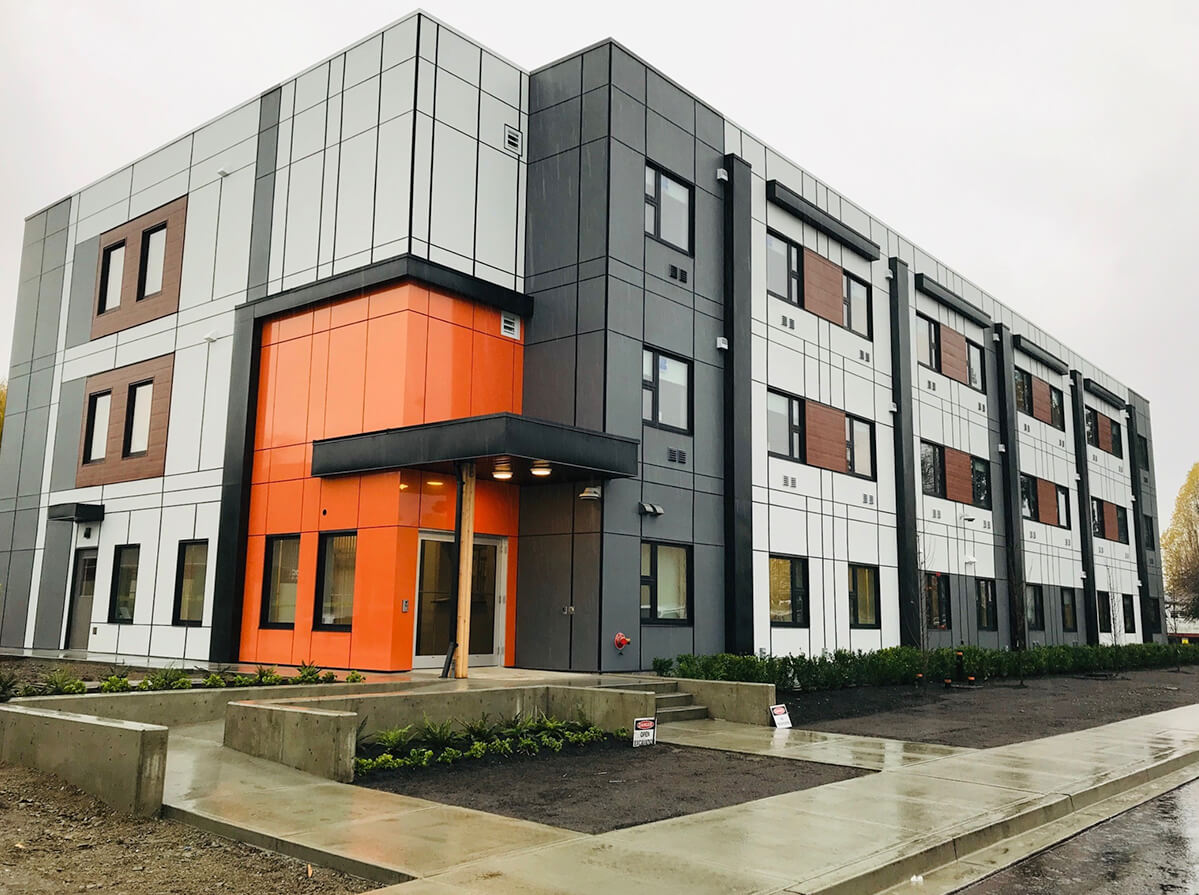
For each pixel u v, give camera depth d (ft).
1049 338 131.03
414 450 53.67
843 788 31.68
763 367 74.43
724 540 68.59
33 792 27.04
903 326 94.22
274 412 65.51
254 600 64.03
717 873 21.22
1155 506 165.89
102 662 65.46
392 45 61.36
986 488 108.99
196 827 25.18
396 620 54.44
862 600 84.53
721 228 72.38
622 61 63.87
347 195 62.54
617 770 34.83
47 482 86.12
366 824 25.16
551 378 62.39
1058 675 94.68
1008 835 27.04
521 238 65.31
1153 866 24.21
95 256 86.38
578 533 59.00
